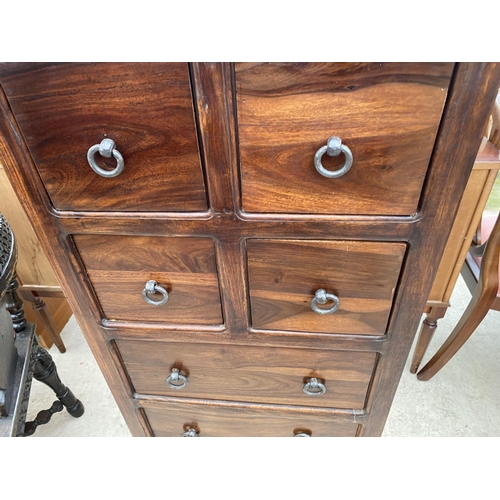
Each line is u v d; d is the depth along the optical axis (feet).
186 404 2.82
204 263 2.00
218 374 2.58
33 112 1.58
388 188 1.62
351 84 1.40
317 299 1.97
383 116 1.45
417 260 1.82
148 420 3.05
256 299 2.10
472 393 4.15
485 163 2.78
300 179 1.63
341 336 2.21
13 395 2.72
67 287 2.19
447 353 3.81
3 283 2.43
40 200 1.83
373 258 1.86
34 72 1.49
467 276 3.79
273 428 2.93
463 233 3.17
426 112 1.43
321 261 1.90
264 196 1.70
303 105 1.45
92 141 1.63
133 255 2.02
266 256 1.91
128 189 1.75
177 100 1.49
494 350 4.54
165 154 1.63
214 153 1.59
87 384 4.43
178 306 2.22
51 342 4.80
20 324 3.16
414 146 1.51
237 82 1.43
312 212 1.72
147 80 1.46
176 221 1.81
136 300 2.23
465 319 3.54
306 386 2.49
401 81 1.38
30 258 3.77
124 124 1.57
